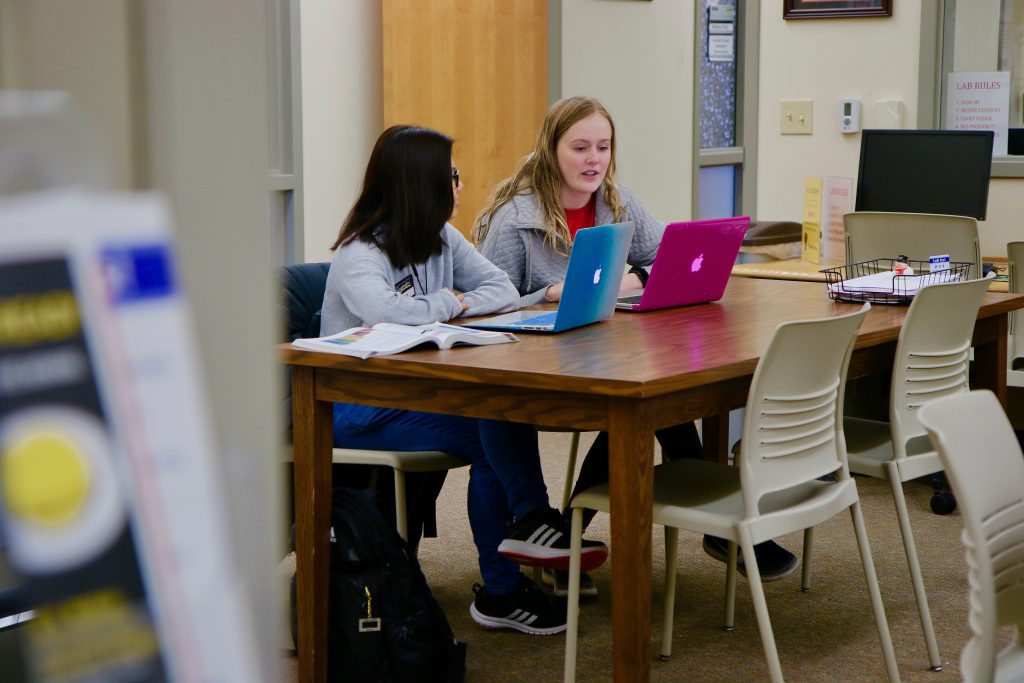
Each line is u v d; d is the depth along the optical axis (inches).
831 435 99.0
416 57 180.9
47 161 16.8
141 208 16.5
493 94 191.2
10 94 19.0
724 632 117.0
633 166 213.0
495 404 90.2
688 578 133.2
